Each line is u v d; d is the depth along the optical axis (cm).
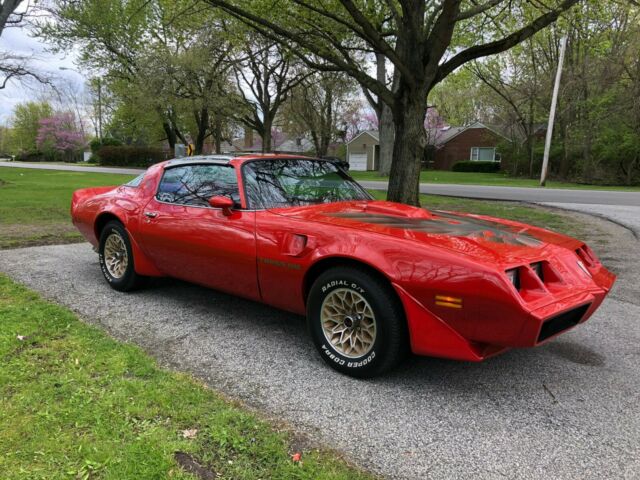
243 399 268
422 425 246
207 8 969
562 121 2923
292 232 318
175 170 428
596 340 372
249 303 444
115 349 319
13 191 1447
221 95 2961
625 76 2641
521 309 241
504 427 246
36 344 322
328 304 307
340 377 299
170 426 232
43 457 205
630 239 780
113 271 475
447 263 258
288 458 213
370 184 1975
